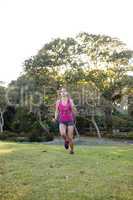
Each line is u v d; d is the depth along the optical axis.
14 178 8.78
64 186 8.08
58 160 10.80
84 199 7.30
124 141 47.75
